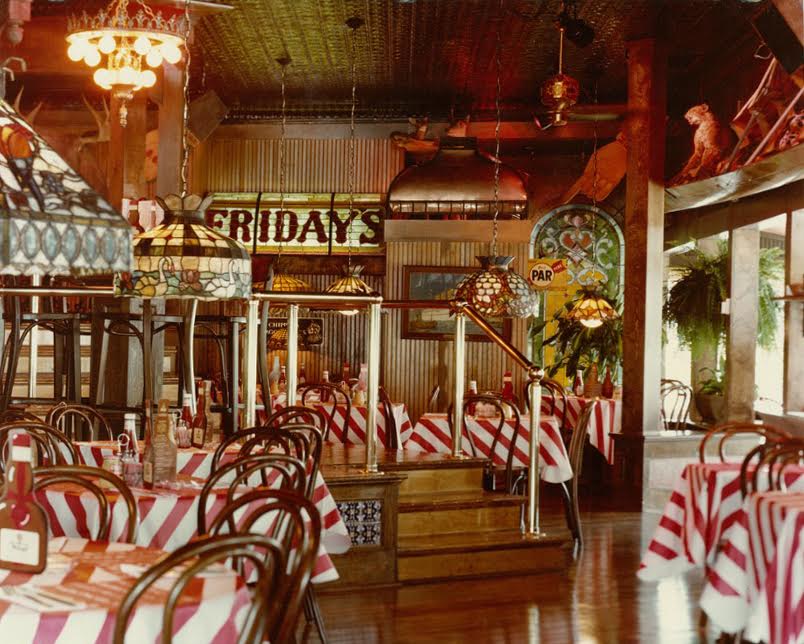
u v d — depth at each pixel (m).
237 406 6.75
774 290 12.77
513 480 7.92
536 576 6.43
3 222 2.27
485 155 12.66
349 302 6.12
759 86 9.01
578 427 7.37
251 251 13.09
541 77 11.90
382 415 8.76
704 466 5.55
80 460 4.86
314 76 12.05
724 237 12.80
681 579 6.38
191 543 2.46
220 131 13.41
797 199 9.40
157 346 7.36
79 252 2.40
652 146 9.71
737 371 10.87
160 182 8.07
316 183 13.39
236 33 10.48
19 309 6.42
